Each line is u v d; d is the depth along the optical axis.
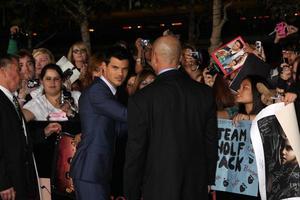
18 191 4.69
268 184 4.36
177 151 4.09
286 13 9.48
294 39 7.70
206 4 11.84
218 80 5.20
